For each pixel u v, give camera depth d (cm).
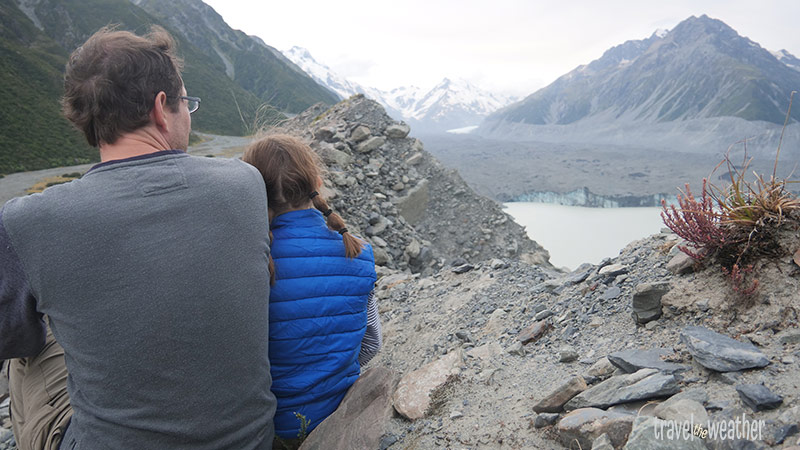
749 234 267
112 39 165
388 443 234
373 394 247
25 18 18500
